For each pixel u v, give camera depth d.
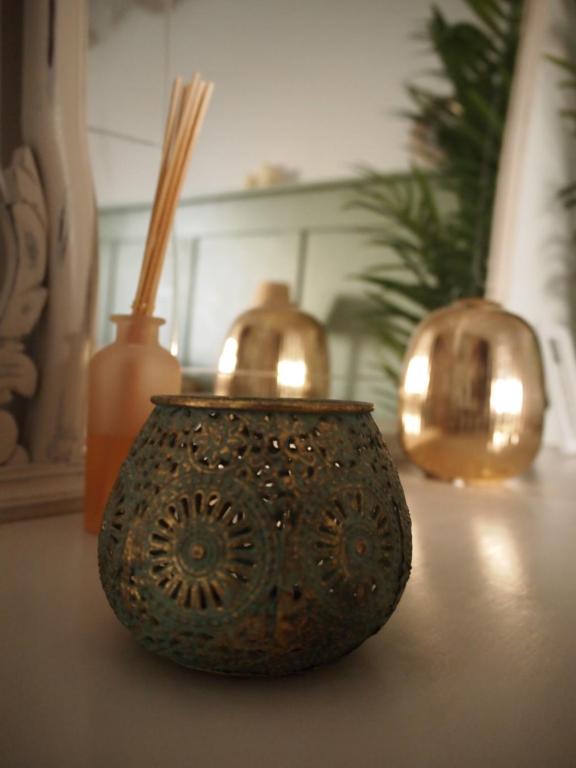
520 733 0.25
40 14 0.51
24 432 0.54
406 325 1.13
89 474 0.49
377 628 0.28
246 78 0.89
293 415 0.27
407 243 1.13
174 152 0.49
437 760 0.23
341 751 0.23
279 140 0.96
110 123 0.62
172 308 0.71
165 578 0.26
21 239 0.50
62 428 0.55
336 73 1.02
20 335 0.52
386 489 0.29
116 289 0.65
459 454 0.75
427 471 0.80
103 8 0.61
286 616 0.25
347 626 0.27
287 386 0.87
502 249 1.12
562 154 1.29
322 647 0.27
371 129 1.07
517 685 0.29
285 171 0.97
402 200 1.12
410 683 0.29
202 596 0.25
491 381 0.74
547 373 1.15
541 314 1.29
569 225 1.29
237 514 0.25
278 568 0.25
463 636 0.34
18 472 0.52
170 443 0.28
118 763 0.22
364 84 1.06
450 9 1.13
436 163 1.15
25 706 0.26
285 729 0.25
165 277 0.70
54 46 0.51
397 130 1.10
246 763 0.22
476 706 0.27
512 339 0.74
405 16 1.08
